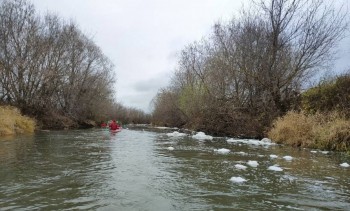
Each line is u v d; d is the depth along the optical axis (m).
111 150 13.19
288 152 12.88
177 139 19.69
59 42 32.44
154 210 5.23
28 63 29.19
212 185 6.96
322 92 17.27
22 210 5.10
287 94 21.19
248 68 22.52
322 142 14.12
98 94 46.03
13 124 22.62
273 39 21.69
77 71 38.53
